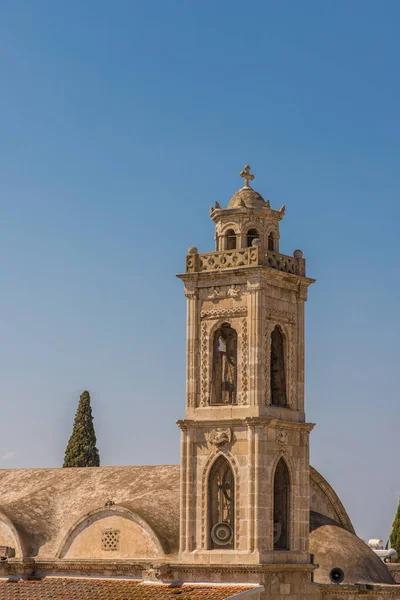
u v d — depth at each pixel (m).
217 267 86.75
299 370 87.44
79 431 129.12
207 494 84.75
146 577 85.56
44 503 97.44
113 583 87.38
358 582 88.19
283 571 83.00
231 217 87.88
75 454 128.50
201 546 84.56
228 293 85.94
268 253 86.12
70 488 99.50
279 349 87.75
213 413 85.19
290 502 85.38
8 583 90.69
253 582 81.62
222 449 84.50
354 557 89.38
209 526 84.69
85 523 91.38
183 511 85.31
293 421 85.94
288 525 85.19
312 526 91.81
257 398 83.62
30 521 95.00
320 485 95.19
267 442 83.56
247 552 82.50
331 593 86.06
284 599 82.88
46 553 92.75
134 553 88.69
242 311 85.19
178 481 95.12
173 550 87.62
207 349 86.31
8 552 92.75
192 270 87.62
